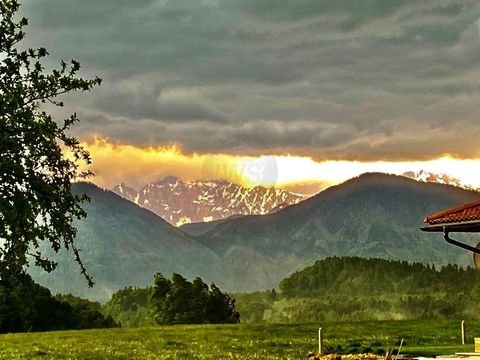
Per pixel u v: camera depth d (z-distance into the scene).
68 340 62.69
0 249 28.88
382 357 38.19
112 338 64.44
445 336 61.41
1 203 28.03
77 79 31.12
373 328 71.44
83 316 117.88
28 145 29.27
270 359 45.53
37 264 29.67
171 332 70.44
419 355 38.66
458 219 25.59
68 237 30.09
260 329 72.88
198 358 47.50
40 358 48.56
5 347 56.53
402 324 75.94
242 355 49.00
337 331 69.12
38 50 30.92
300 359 44.75
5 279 29.73
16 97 29.41
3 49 30.56
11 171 28.45
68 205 30.27
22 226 28.55
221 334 67.81
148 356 49.25
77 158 30.70
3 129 28.89
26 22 30.91
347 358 39.56
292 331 70.38
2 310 93.31
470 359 30.16
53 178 30.33
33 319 101.75
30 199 29.03
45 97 30.83
